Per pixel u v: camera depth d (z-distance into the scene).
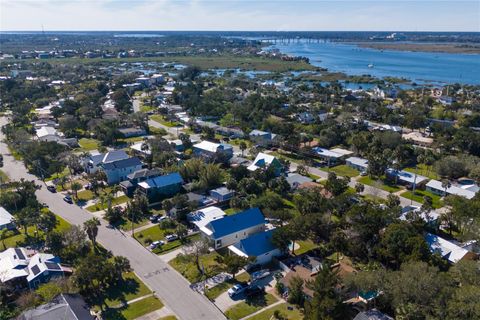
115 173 128.12
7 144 168.75
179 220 102.00
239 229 92.50
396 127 194.88
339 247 84.69
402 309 58.25
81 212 107.56
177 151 158.12
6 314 66.50
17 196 109.00
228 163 144.25
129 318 66.31
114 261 78.31
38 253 83.62
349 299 69.88
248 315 67.31
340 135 173.00
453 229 96.94
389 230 80.81
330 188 112.38
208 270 81.00
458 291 58.16
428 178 129.38
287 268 80.56
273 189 120.06
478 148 154.88
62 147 152.12
